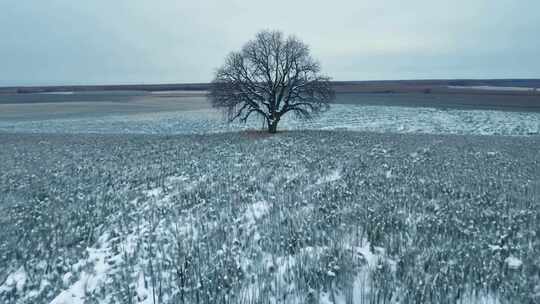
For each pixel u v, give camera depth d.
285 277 5.81
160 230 8.79
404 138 26.19
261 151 20.80
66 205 11.25
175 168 16.41
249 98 31.45
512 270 5.70
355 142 23.80
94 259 7.53
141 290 5.97
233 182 13.07
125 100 94.06
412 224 7.95
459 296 4.98
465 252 6.27
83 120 50.59
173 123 46.22
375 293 5.07
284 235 7.61
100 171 16.23
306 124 42.44
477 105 61.97
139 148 23.80
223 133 33.22
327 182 12.26
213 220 9.19
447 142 23.27
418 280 5.32
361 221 8.10
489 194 10.32
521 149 19.83
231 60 31.19
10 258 7.71
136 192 12.45
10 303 6.11
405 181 12.05
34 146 25.89
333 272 5.65
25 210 10.95
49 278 6.82
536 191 10.69
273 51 30.80
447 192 10.60
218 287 5.55
